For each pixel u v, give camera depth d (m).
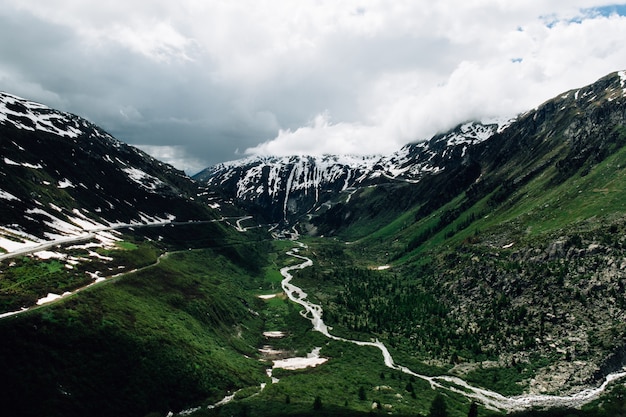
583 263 170.50
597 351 136.00
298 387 125.00
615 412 105.06
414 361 158.12
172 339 125.81
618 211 196.50
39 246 164.75
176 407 104.12
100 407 92.88
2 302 109.69
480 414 113.06
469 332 171.75
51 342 100.44
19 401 85.19
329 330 197.62
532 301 170.38
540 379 132.50
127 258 184.88
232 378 123.75
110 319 118.75
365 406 113.44
